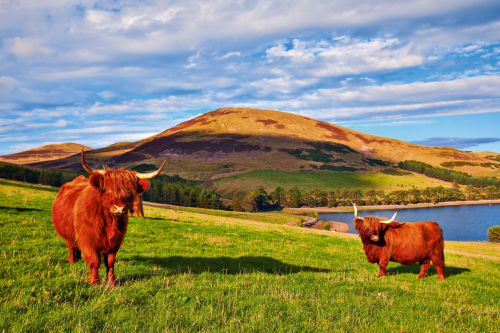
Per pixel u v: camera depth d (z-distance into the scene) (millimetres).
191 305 5473
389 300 6785
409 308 6426
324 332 4750
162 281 6832
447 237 106000
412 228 10188
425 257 10242
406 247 10008
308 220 125250
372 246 10305
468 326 5672
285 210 174250
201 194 142000
